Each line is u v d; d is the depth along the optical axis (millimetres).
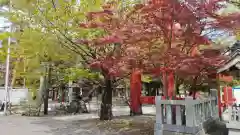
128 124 10117
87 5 8766
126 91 22625
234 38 7977
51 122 10891
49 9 8859
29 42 9195
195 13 5543
